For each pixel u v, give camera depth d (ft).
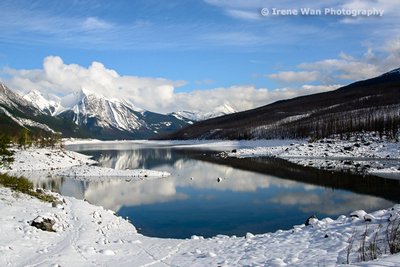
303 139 392.27
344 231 43.65
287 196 100.12
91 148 479.82
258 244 46.09
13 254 37.52
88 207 74.33
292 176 143.02
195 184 126.82
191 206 89.35
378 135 293.64
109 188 120.57
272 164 195.42
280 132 481.46
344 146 256.52
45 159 209.67
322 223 51.34
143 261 39.75
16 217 51.39
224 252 43.62
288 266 32.58
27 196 69.36
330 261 32.14
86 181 140.15
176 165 204.23
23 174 166.50
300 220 72.49
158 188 119.24
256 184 123.95
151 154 318.65
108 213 75.36
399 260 26.37
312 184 121.19
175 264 38.19
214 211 83.30
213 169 177.06
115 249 45.55
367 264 26.48
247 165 194.18
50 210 61.62
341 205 86.07
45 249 41.27
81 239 48.29
